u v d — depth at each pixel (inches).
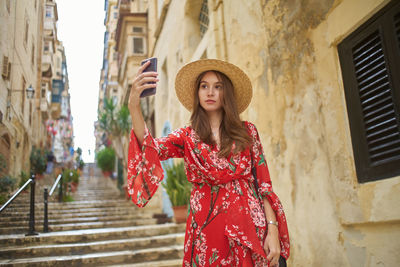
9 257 197.5
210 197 63.6
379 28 108.1
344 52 123.8
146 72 64.0
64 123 1815.9
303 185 144.9
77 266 191.8
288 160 156.7
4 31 415.5
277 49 168.4
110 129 661.3
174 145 67.9
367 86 113.3
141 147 64.2
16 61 496.1
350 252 117.0
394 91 102.3
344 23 121.4
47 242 220.4
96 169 1512.1
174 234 249.4
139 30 611.2
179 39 372.8
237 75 72.3
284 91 161.2
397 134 101.1
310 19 141.9
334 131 126.0
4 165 406.3
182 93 76.9
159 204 426.9
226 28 240.1
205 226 62.0
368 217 107.8
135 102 63.6
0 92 403.2
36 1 693.9
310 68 141.9
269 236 62.3
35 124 755.4
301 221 145.5
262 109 181.9
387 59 105.0
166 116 440.5
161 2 521.0
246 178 66.0
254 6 194.2
